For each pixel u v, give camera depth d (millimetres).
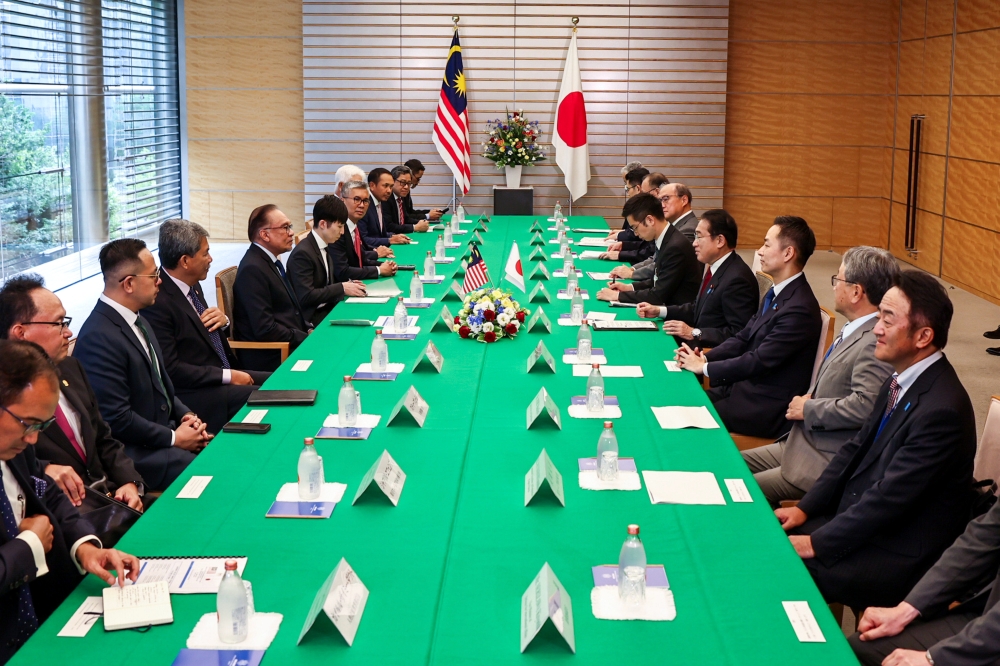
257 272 5469
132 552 2641
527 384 4152
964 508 3039
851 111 12320
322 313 6453
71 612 2348
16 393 2377
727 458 3320
